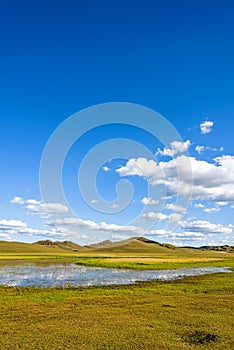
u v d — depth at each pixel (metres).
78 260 100.69
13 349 16.81
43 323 21.45
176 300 29.55
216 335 18.88
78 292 34.66
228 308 25.81
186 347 17.08
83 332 19.44
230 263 89.44
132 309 25.56
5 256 125.75
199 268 70.88
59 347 17.08
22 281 45.69
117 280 46.91
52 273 57.56
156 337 18.58
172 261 91.50
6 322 21.83
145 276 52.62
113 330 19.84
